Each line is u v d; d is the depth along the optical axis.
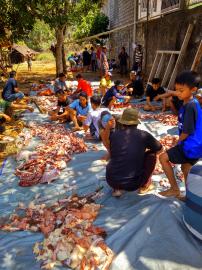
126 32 11.10
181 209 2.05
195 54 5.44
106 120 2.70
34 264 1.74
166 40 6.84
